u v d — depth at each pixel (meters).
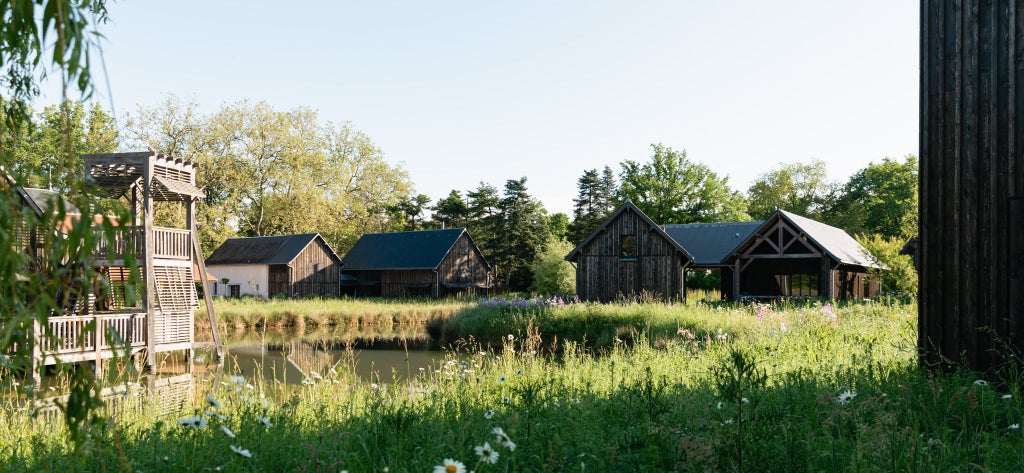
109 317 16.67
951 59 8.05
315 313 35.31
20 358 2.04
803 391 6.43
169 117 56.97
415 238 61.06
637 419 5.48
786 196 90.69
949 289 7.93
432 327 29.22
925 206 8.19
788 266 37.22
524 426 5.26
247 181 59.47
